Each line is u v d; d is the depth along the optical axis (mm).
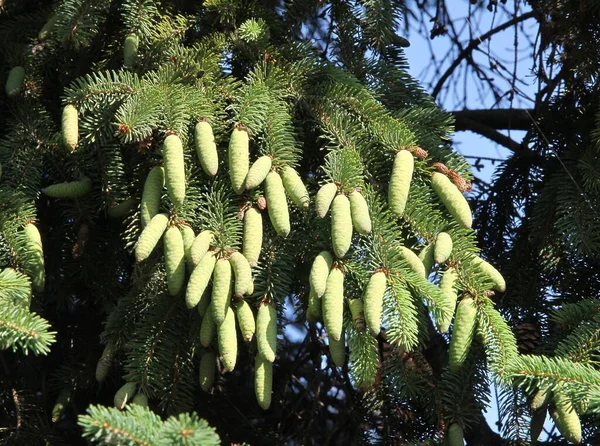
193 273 1100
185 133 1170
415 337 1124
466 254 1163
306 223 1178
